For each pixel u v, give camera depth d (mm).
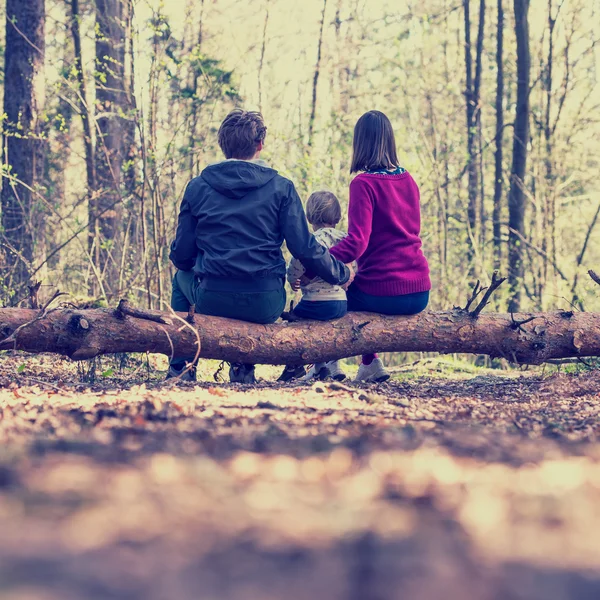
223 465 1936
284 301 5039
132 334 4680
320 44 17891
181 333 4754
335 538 1311
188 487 1653
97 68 12469
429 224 12047
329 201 5512
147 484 1662
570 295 11430
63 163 13898
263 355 4902
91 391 4207
